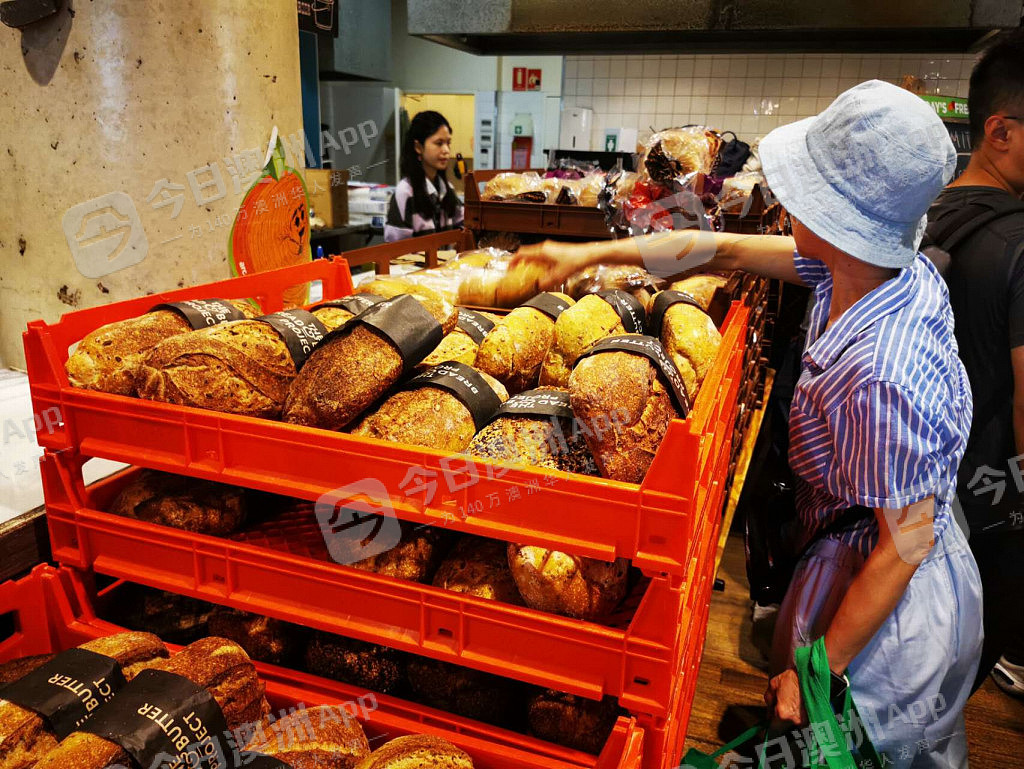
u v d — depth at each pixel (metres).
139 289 1.80
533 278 1.74
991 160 1.74
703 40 3.57
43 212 1.78
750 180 2.28
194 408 1.06
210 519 1.17
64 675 0.90
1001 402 1.63
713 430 1.09
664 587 0.87
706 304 1.78
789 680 1.40
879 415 1.13
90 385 1.15
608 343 1.04
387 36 6.04
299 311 1.23
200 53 1.72
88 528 1.16
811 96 5.54
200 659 0.96
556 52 3.75
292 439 0.99
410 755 0.90
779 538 1.62
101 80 1.64
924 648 1.34
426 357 1.16
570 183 2.75
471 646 0.98
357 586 1.01
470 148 6.72
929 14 2.72
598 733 1.05
